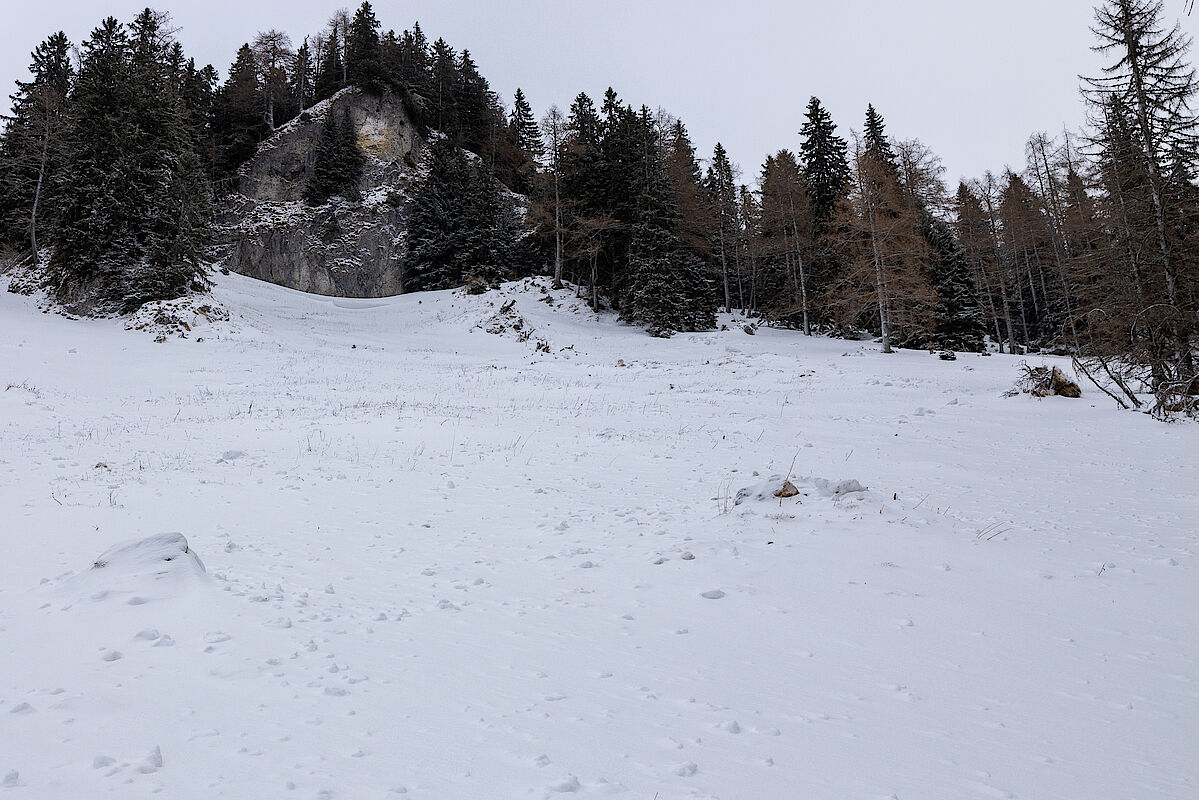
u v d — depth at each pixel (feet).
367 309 165.68
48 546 22.27
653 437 49.85
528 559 22.49
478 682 13.19
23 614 15.74
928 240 144.77
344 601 17.93
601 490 33.63
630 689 13.03
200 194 137.49
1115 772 10.19
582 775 9.82
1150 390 66.49
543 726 11.40
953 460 41.45
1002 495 31.78
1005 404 68.44
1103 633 15.96
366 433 49.42
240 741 10.44
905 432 53.31
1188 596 18.16
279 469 37.35
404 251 203.72
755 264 179.93
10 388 63.36
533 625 16.57
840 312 142.10
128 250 120.47
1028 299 193.88
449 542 24.67
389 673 13.43
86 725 10.76
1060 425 55.93
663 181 150.71
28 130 146.61
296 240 202.80
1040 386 69.97
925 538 24.02
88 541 23.06
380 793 9.14
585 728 11.37
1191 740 11.14
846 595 18.65
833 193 160.04
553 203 171.63
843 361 106.42
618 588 19.49
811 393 78.84
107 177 119.24
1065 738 11.25
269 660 13.61
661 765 10.16
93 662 13.20
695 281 153.89
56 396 63.46
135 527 25.12
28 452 39.58
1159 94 74.84
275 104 250.98
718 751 10.66
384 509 29.68
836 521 26.37
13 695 11.73
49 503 28.09
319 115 229.25
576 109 206.59
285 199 217.15
